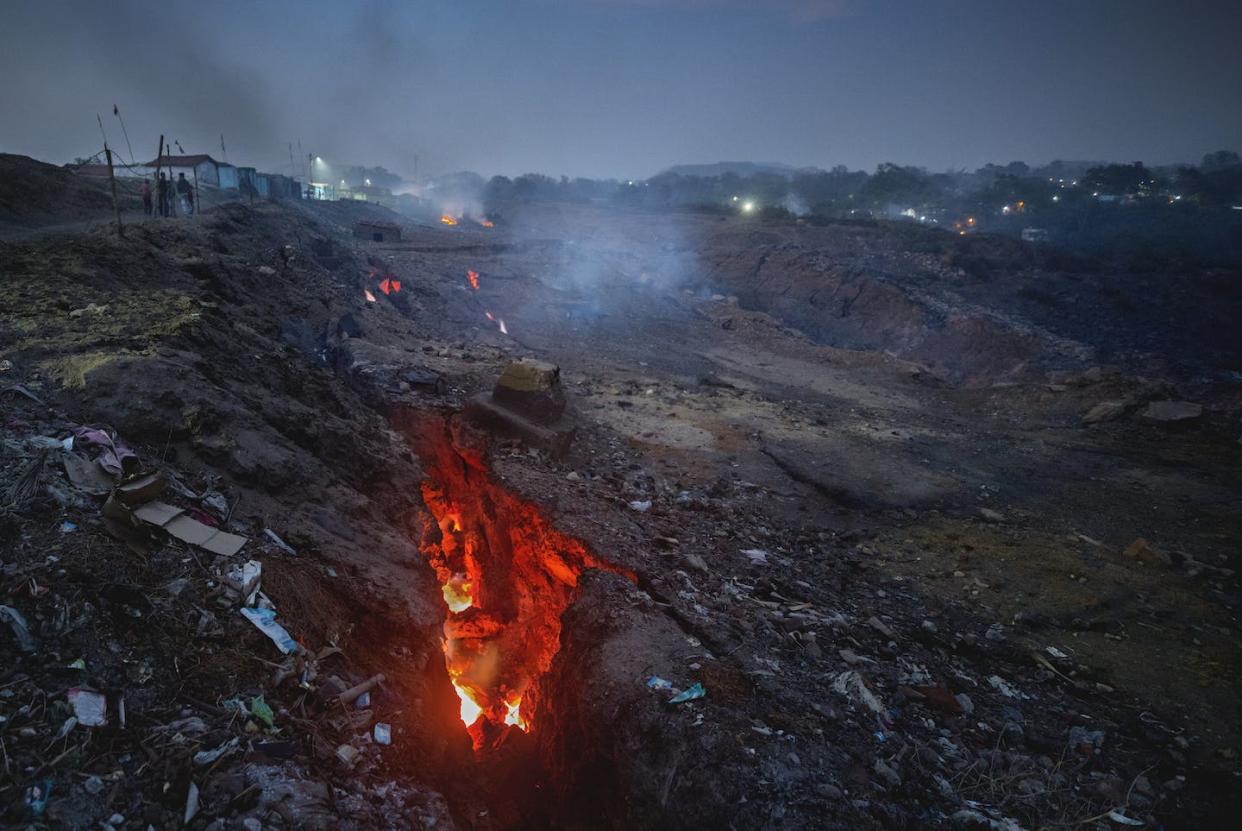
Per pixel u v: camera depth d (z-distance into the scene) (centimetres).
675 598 582
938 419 1466
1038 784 426
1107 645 643
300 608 438
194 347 720
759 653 514
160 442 523
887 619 649
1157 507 987
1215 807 430
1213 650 638
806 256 4316
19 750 267
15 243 998
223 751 304
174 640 351
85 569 356
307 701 370
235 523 476
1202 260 4656
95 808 262
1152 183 8550
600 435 1108
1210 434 1309
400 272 2381
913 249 4894
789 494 973
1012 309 3825
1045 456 1198
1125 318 3778
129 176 2797
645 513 801
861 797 380
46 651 309
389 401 1075
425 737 434
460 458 984
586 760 477
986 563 799
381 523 657
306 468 619
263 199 3306
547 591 743
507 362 1447
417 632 538
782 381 1844
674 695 448
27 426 459
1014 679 575
